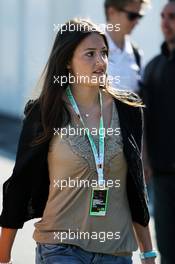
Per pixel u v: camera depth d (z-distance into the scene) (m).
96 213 5.49
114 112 5.61
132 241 5.64
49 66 5.55
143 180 5.66
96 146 5.49
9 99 23.48
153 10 17.73
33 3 22.28
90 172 5.46
